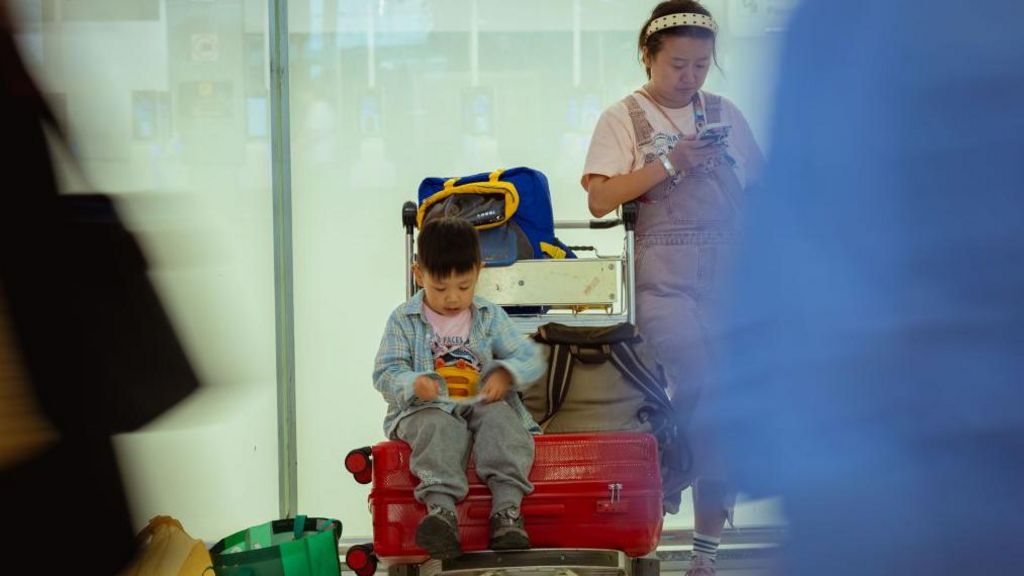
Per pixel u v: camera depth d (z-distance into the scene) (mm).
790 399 1332
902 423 1253
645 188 3963
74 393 1211
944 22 1241
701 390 3713
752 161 4125
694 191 4000
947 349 1236
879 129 1274
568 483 3473
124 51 4707
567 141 4918
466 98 4895
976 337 1225
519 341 3689
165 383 1273
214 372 1318
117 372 1235
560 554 3434
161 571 1887
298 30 4852
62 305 1205
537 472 3477
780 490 1348
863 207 1286
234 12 4746
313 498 4891
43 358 1197
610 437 3525
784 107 1341
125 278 1254
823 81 1314
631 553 3537
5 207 1193
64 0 4637
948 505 1228
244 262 4777
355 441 4914
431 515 3277
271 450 4785
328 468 4906
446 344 3658
